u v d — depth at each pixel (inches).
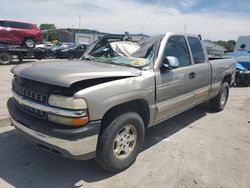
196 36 202.1
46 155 149.6
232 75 266.7
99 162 127.9
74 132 109.6
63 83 108.7
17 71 135.3
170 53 164.9
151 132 194.2
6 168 135.1
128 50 165.6
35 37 734.5
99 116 115.7
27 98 123.8
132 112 134.7
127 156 137.6
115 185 125.5
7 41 687.1
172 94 164.2
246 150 171.0
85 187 123.1
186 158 155.3
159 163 147.6
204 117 238.7
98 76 119.6
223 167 147.3
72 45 911.7
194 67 188.1
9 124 191.9
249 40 593.3
